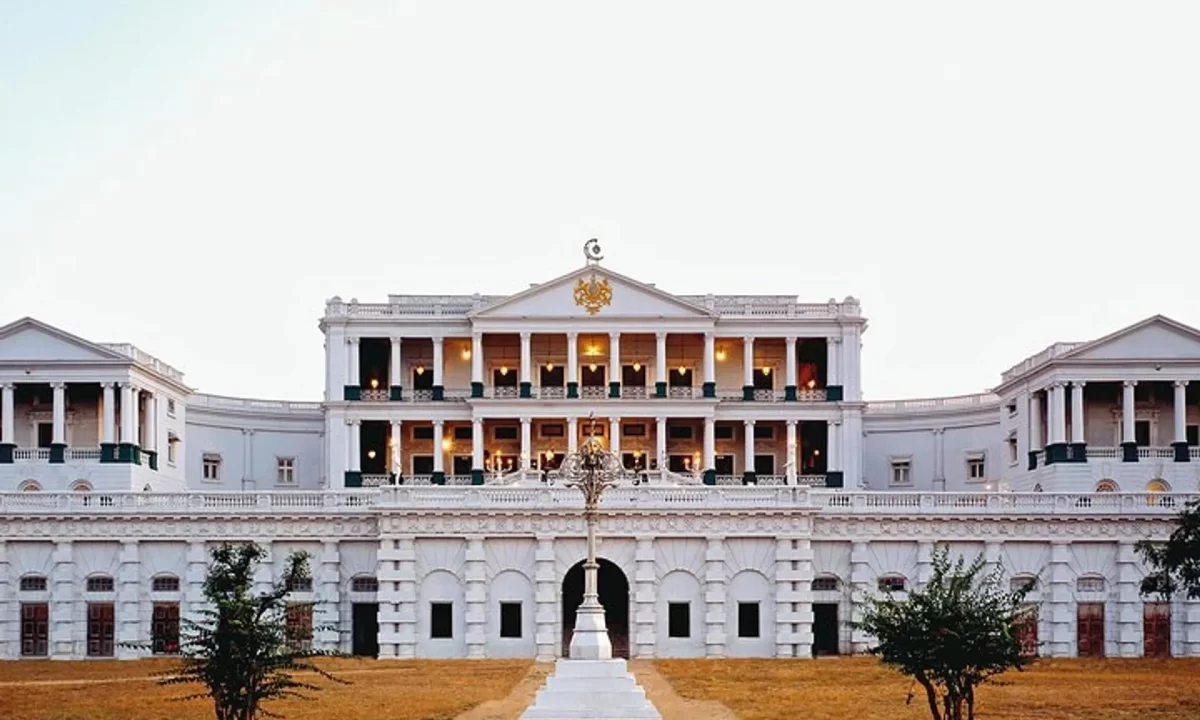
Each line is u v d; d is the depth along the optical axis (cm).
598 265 13175
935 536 10231
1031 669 8825
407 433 13362
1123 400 12081
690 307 13038
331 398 13050
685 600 9956
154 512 10181
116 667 9238
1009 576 10219
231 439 13962
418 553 9988
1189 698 7075
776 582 9931
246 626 5016
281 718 5775
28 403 12469
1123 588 10175
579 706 5791
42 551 10225
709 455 12938
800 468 13388
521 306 13062
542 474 11944
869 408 14438
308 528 10212
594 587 6138
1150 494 10300
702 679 8175
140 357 12431
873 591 10181
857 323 13250
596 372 13450
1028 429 12812
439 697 7188
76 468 12075
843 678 8188
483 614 9912
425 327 13175
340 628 10162
